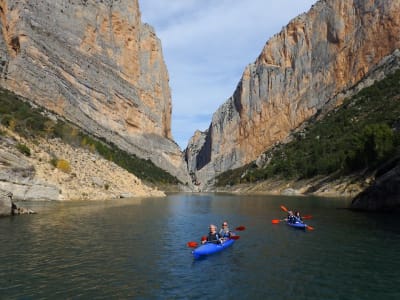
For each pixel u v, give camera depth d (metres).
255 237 26.64
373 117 122.12
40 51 102.56
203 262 19.17
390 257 20.06
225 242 23.42
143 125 154.88
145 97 164.38
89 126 113.56
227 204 62.19
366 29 191.62
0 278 15.59
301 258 20.05
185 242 24.55
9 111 67.25
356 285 15.38
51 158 57.38
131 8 161.88
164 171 149.25
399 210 39.06
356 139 83.62
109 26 146.75
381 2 187.25
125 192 68.69
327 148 119.50
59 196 50.88
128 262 18.73
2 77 86.94
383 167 42.62
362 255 20.61
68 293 14.04
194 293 14.38
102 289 14.59
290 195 91.06
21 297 13.49
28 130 62.59
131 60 158.25
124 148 129.75
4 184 44.56
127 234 26.73
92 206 45.44
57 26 117.94
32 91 93.00
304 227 30.42
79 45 126.56
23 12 102.62
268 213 45.31
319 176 98.75
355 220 34.75
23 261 18.25
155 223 33.62
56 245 21.95
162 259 19.64
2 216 32.59
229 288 15.00
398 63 161.62
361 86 170.00
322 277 16.47
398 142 68.50
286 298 13.92
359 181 74.00
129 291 14.45
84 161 67.44
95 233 26.45
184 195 106.31
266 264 18.80
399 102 118.06
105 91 130.88
